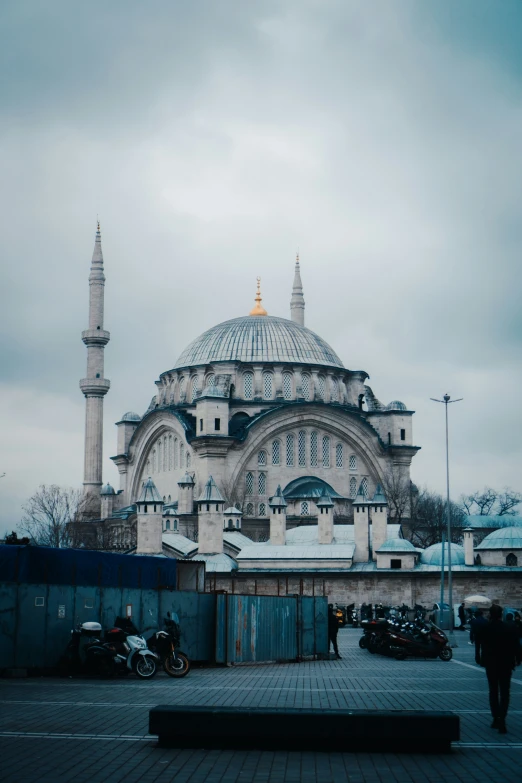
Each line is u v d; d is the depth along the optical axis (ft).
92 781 71.00
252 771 75.56
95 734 90.43
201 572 212.64
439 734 82.48
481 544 404.16
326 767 77.25
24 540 162.30
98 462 631.97
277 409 556.10
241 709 84.48
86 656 147.02
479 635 97.81
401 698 118.32
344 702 113.70
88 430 634.43
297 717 83.05
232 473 545.44
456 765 77.92
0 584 149.48
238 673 157.89
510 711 107.86
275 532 441.27
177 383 606.96
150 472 614.34
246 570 412.77
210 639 174.40
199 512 436.76
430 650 196.54
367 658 202.90
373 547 426.51
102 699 116.47
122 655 147.64
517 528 402.31
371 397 612.70
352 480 576.61
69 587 156.35
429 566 398.83
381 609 341.00
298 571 404.57
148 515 429.38
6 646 148.46
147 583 170.30
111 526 574.56
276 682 139.95
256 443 552.82
